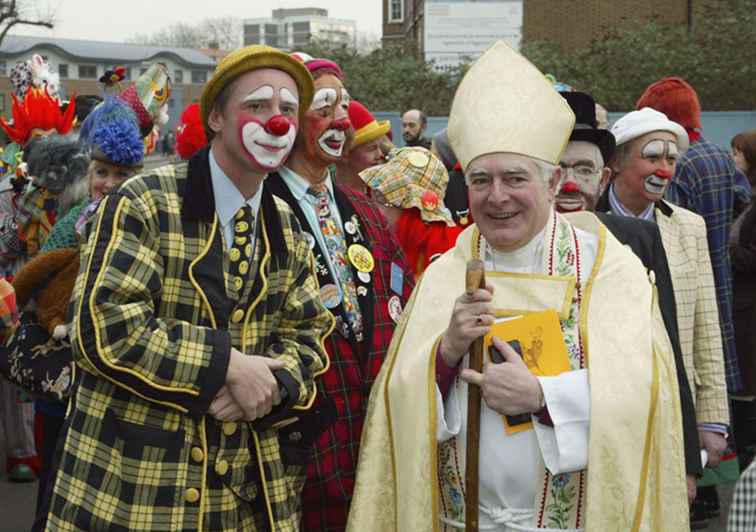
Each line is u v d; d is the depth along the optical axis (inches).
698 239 161.8
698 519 213.2
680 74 768.3
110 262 100.7
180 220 105.0
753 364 238.1
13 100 245.9
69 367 152.9
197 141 163.2
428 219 176.7
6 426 233.5
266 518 108.1
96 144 158.6
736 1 798.5
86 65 2252.7
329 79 140.6
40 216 207.3
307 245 117.3
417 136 434.0
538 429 104.7
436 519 108.7
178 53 2348.7
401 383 111.9
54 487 104.3
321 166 142.2
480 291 105.2
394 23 1593.3
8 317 150.6
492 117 106.5
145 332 99.6
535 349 106.8
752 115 666.2
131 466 101.4
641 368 104.7
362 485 115.0
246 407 103.0
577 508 105.9
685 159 209.9
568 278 108.7
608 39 822.5
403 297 146.0
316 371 112.1
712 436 158.2
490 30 968.9
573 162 137.9
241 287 107.3
